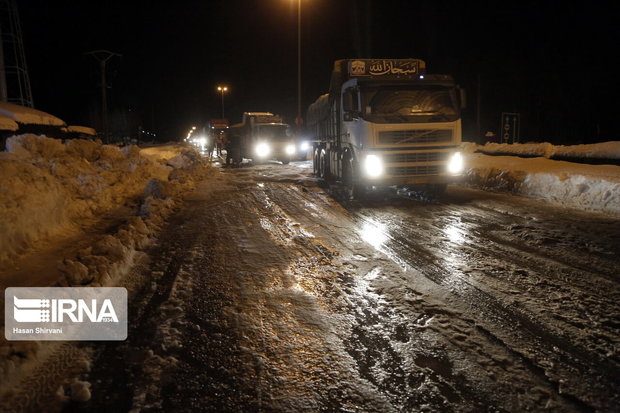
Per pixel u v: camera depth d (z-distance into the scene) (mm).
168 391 3215
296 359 3641
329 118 15336
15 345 3617
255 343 3910
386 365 3547
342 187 14117
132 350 3801
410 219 9375
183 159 23312
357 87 11188
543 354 3688
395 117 11016
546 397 3107
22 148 13305
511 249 6867
